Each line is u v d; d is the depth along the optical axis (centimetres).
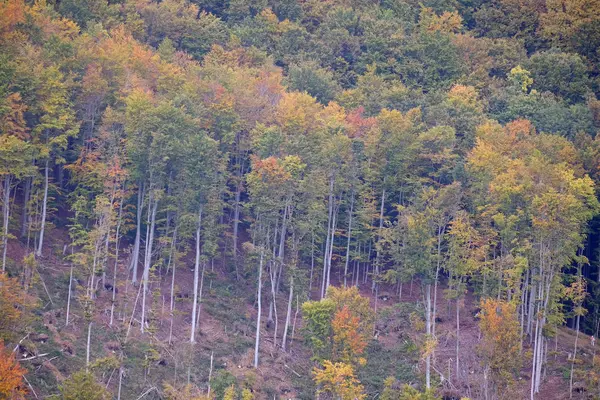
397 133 13425
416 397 9388
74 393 8244
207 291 12012
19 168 10600
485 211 12050
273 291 11538
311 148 13225
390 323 11869
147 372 9906
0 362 7862
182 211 11450
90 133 12600
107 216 10719
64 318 10219
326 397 10288
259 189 11706
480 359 10762
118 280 11419
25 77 11550
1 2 13312
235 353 10819
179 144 11625
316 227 12288
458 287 11519
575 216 11550
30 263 9744
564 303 13025
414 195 13262
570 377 10794
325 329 10369
